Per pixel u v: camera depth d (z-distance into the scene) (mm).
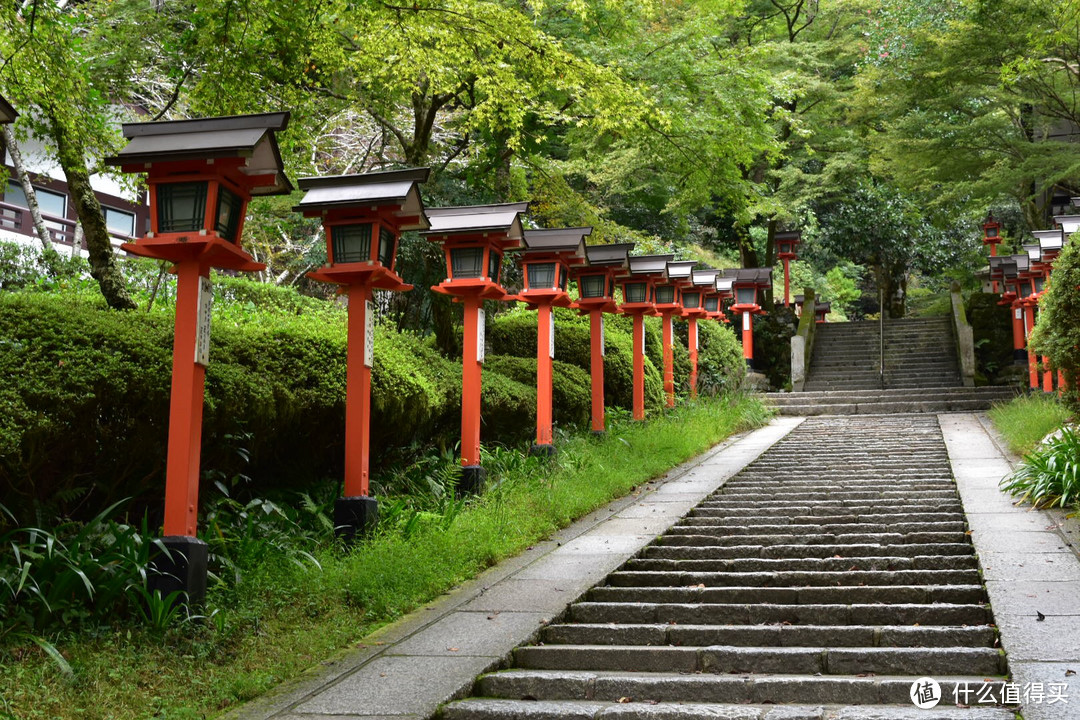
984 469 10086
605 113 9539
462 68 10328
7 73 7664
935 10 19141
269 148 5469
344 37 11250
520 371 12047
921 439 13141
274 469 7684
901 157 20656
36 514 5340
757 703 4387
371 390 7570
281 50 9328
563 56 8711
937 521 7875
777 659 4820
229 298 13539
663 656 4945
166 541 5203
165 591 5164
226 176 5484
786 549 7184
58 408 5180
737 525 8289
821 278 29828
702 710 4156
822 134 24266
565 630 5445
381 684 4590
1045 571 5906
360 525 6918
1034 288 15047
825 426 15406
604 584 6566
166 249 5359
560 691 4605
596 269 12148
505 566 6965
